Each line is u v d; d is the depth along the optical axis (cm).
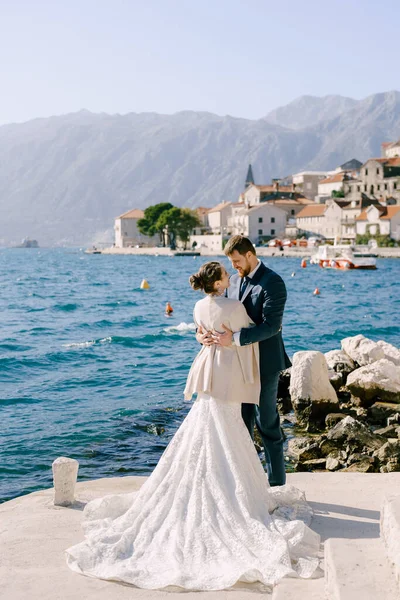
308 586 448
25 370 2042
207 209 19138
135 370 2042
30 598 458
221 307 572
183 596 455
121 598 455
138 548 509
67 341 2697
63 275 9081
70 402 1600
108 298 5128
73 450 1195
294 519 562
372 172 14562
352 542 440
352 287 6400
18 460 1130
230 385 562
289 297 5266
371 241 12575
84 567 500
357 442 1134
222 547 492
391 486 712
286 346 2623
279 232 14838
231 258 626
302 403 1397
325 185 16588
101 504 584
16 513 661
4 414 1474
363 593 367
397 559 374
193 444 548
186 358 2262
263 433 648
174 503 527
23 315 3834
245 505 521
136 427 1357
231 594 456
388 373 1477
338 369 1698
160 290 6044
